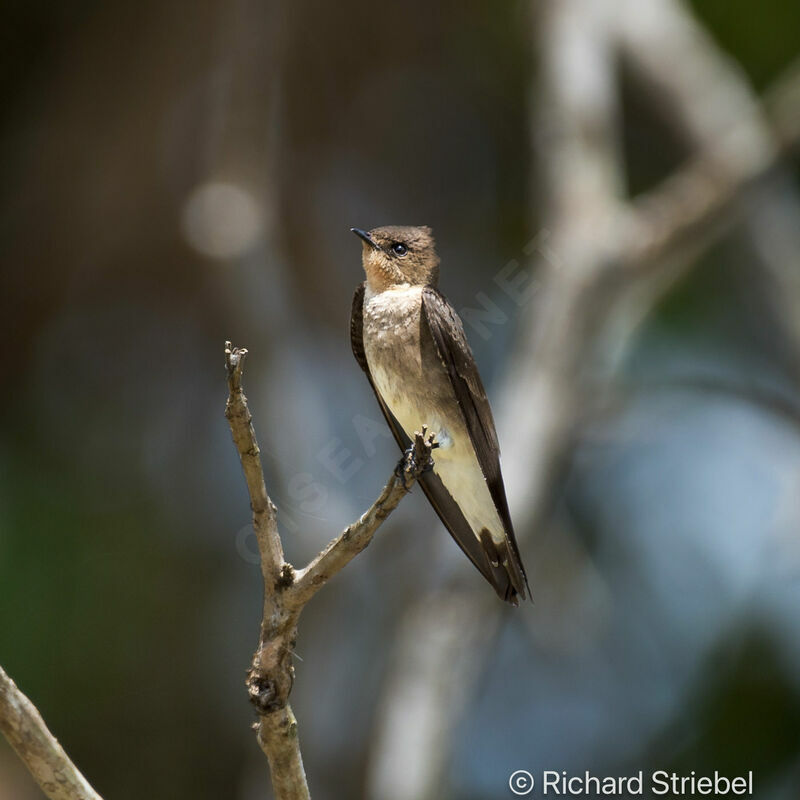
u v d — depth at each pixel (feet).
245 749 43.27
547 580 42.73
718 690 43.27
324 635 38.60
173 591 44.96
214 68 44.32
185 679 43.65
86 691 42.14
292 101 50.29
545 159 43.60
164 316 50.16
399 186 51.78
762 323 47.37
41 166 48.78
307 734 37.96
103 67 48.24
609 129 44.52
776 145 41.50
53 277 49.37
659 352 48.21
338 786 37.68
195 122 47.67
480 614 34.63
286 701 16.39
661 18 47.73
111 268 49.75
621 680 45.50
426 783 32.76
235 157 41.98
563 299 39.17
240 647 44.45
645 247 40.47
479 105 52.60
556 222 41.81
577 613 43.04
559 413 37.68
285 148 50.08
